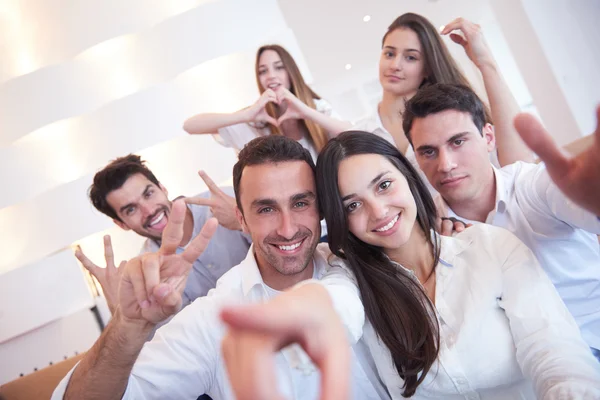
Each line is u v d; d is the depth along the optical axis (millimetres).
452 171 1309
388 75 2217
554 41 3393
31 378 1703
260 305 269
